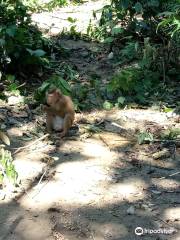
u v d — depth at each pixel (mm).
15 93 8562
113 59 10492
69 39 11734
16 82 8969
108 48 11047
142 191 6215
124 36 11109
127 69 9430
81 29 12453
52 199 5973
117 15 11070
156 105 8570
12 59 9336
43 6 14695
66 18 13578
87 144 7301
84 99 8680
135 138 7527
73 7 14961
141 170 6684
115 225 5539
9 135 7422
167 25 10336
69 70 9734
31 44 9727
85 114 8250
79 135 7547
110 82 8836
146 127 7844
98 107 8500
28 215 5664
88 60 10516
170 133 7480
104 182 6359
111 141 7414
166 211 5828
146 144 7348
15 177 6148
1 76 9016
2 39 8906
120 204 5926
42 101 8320
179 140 7422
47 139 7359
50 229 5441
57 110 7355
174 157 7035
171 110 8359
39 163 6723
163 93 9039
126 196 6086
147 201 6012
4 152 6402
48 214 5695
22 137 7406
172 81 9516
